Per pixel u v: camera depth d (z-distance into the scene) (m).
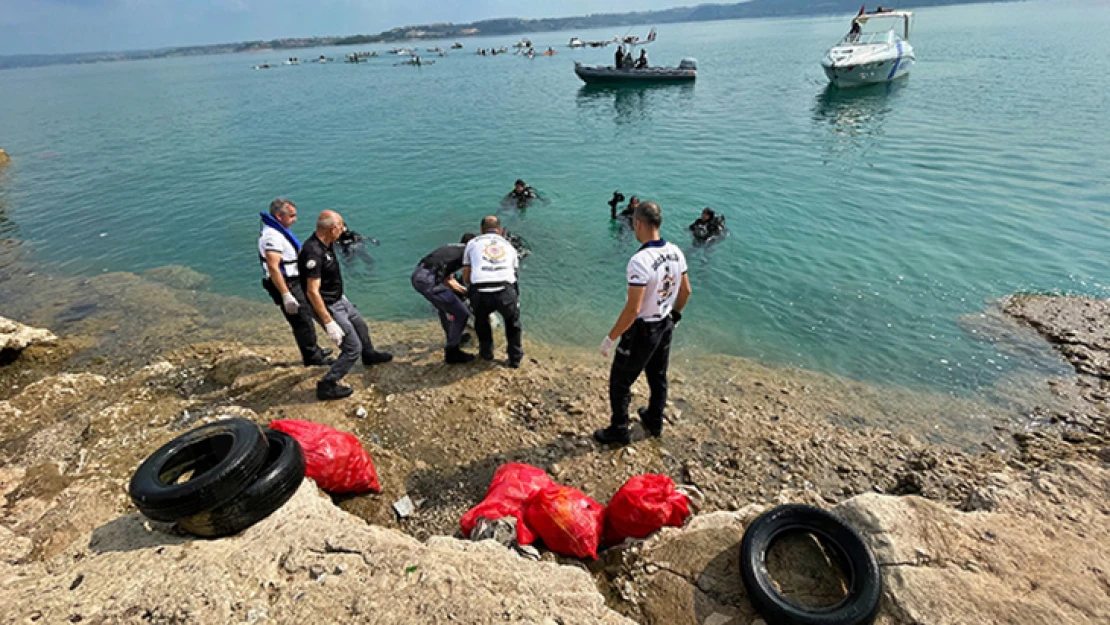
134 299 9.30
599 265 9.68
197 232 12.54
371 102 34.59
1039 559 3.12
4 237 12.62
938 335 6.95
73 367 7.22
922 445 5.02
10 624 2.71
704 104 25.95
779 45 64.44
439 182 15.35
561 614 2.81
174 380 6.23
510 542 3.52
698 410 5.57
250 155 20.23
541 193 13.74
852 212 11.13
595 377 6.15
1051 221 9.91
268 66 97.31
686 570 3.32
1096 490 3.70
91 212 14.26
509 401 5.64
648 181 14.20
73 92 57.66
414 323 8.03
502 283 5.83
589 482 4.51
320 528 3.35
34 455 4.88
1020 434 5.13
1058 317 7.03
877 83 27.19
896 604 2.89
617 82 34.69
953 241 9.46
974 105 20.50
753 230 10.52
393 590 2.91
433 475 4.62
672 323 4.44
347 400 5.66
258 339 7.81
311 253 5.07
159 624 2.69
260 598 2.89
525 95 33.62
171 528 3.42
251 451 3.40
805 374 6.36
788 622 2.83
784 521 3.35
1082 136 14.95
